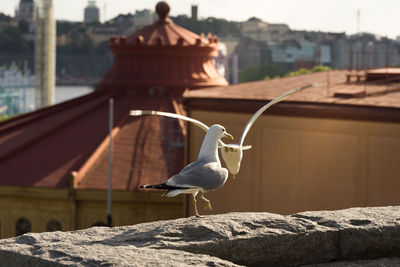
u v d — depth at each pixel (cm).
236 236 592
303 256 618
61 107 4516
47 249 522
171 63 4531
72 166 3591
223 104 2886
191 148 3070
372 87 2995
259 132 2803
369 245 638
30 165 3622
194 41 4669
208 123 2977
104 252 510
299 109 2648
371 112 2447
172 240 574
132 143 3781
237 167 588
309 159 2662
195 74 4538
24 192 3403
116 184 3362
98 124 4091
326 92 2867
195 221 612
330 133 2594
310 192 2669
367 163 2500
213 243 573
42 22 8875
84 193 3322
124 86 4491
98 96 4656
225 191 2919
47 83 8981
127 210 3331
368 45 17325
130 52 4544
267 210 2802
